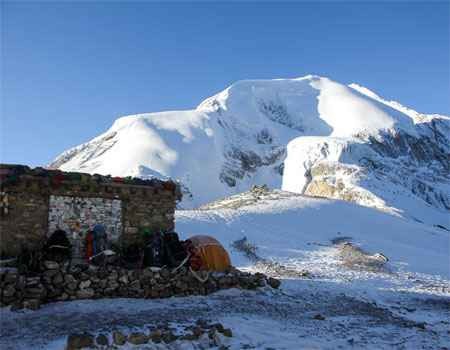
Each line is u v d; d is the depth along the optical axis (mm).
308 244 39625
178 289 17891
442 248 48469
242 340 12438
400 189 157500
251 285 19516
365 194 141125
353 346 12359
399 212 112750
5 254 17234
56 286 16062
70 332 12648
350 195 145250
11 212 17500
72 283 16297
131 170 192750
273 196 62594
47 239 17734
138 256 18531
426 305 20047
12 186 17562
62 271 16234
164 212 20219
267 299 18266
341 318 16047
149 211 19922
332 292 20906
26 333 12617
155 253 18484
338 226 49281
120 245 19125
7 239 17359
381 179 164500
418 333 14094
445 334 14227
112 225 19094
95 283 16656
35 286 15508
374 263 32531
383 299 20766
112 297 16781
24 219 17672
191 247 19750
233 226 42594
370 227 51062
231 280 19156
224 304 16891
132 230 19453
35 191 17922
